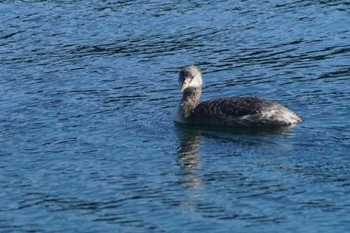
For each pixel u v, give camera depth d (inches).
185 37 1176.8
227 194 746.2
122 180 780.6
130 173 794.8
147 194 752.3
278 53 1110.4
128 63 1096.8
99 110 950.4
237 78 1037.2
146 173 794.2
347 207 716.7
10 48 1163.9
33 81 1045.8
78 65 1096.2
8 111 954.1
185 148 845.8
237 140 855.7
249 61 1088.2
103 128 901.2
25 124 916.6
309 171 781.3
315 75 1029.8
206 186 763.4
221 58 1103.0
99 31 1207.6
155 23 1225.4
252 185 760.3
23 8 1296.8
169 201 737.0
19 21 1250.6
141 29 1209.4
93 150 848.3
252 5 1273.4
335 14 1223.5
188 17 1240.8
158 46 1151.0
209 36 1176.2
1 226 706.2
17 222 711.7
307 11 1240.8
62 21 1244.5
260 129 874.1
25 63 1109.7
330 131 857.5
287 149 826.2
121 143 862.5
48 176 793.6
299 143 836.0
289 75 1035.3
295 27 1191.6
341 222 693.9
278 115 874.8
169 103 967.6
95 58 1117.7
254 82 1021.2
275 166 794.8
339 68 1047.6
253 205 725.9
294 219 700.7
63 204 739.4
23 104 973.2
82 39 1183.6
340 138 840.3
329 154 811.4
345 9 1238.3
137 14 1258.0
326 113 906.1
